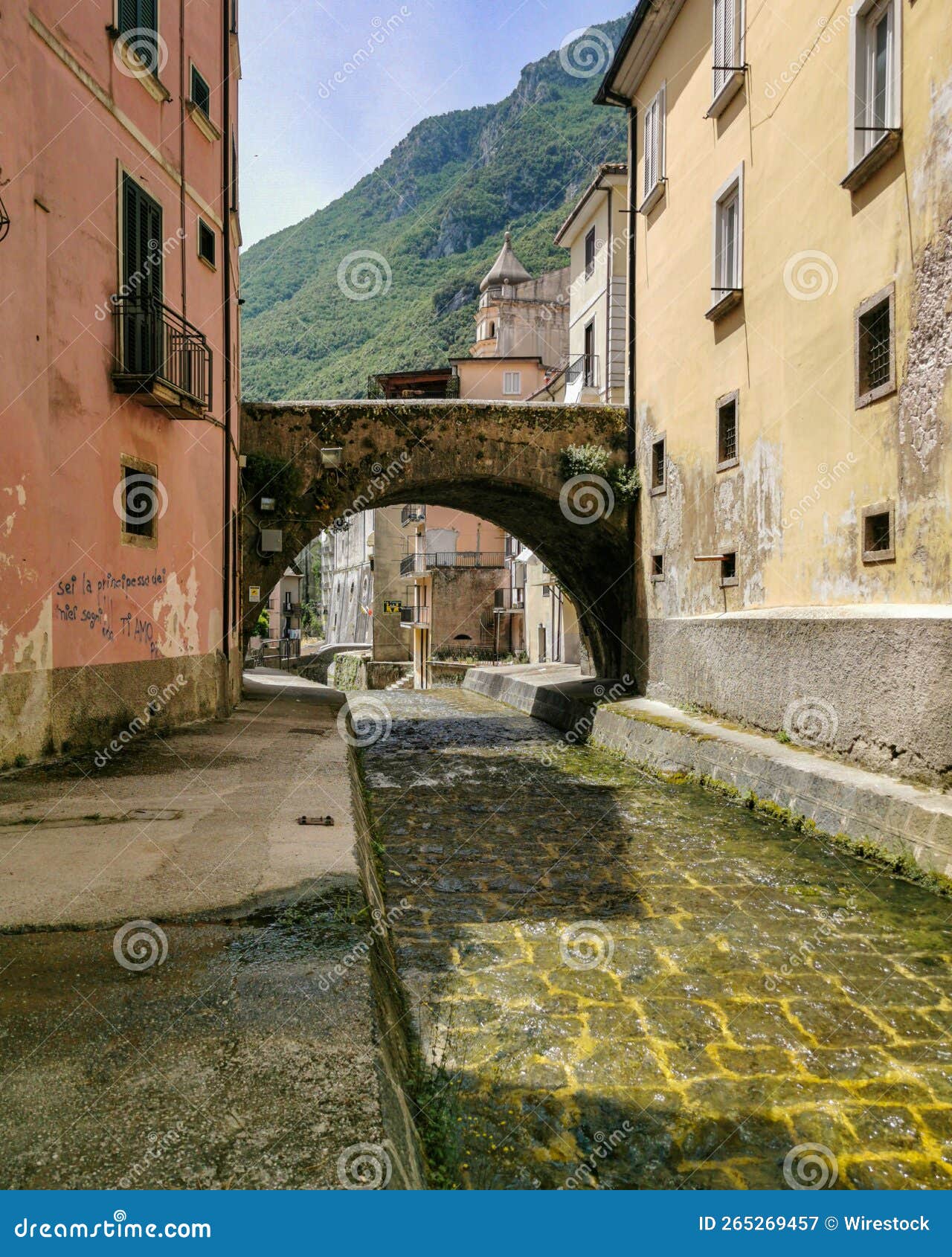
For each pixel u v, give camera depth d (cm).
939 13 785
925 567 811
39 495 750
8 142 701
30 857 472
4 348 694
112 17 889
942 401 785
